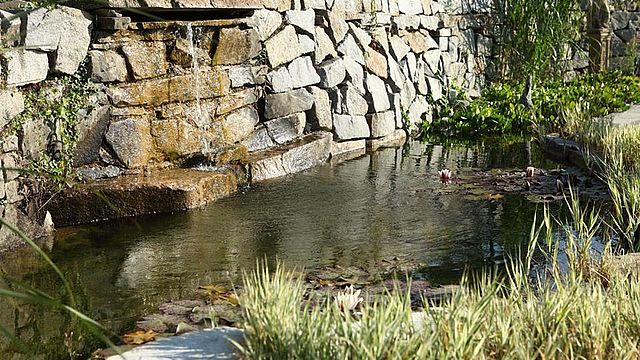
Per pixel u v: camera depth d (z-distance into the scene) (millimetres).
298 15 7586
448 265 4426
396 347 2410
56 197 5258
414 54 9531
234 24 6703
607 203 5711
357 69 8336
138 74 5930
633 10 13219
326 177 6809
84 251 4734
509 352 2518
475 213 5582
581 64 12367
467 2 10719
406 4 9438
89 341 3447
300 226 5242
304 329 2611
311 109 7688
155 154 6090
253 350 2586
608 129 7430
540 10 10969
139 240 4934
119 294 4004
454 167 7273
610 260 3891
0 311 3807
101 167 5730
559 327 2721
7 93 4918
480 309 2719
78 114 5516
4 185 4805
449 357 2391
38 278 4270
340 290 3873
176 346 2771
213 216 5473
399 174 6945
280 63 7324
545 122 9203
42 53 5242
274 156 6812
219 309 3523
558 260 4426
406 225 5277
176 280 4195
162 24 6000
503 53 11227
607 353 2621
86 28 5562
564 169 7004
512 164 7391
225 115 6715
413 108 9367
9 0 5094
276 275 3107
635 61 13203
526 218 5426
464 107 9805
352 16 8398
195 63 6344
